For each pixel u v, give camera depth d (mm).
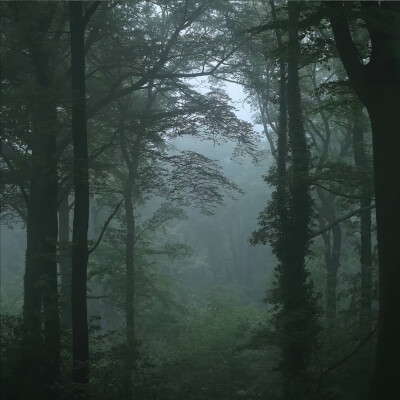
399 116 10211
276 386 18359
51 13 16469
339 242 29156
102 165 18312
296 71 19125
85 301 12219
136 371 12055
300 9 11344
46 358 12008
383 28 10109
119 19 20766
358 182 18219
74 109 12891
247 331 25438
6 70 17344
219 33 22875
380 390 9906
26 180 19141
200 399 15695
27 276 17312
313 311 17312
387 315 10008
